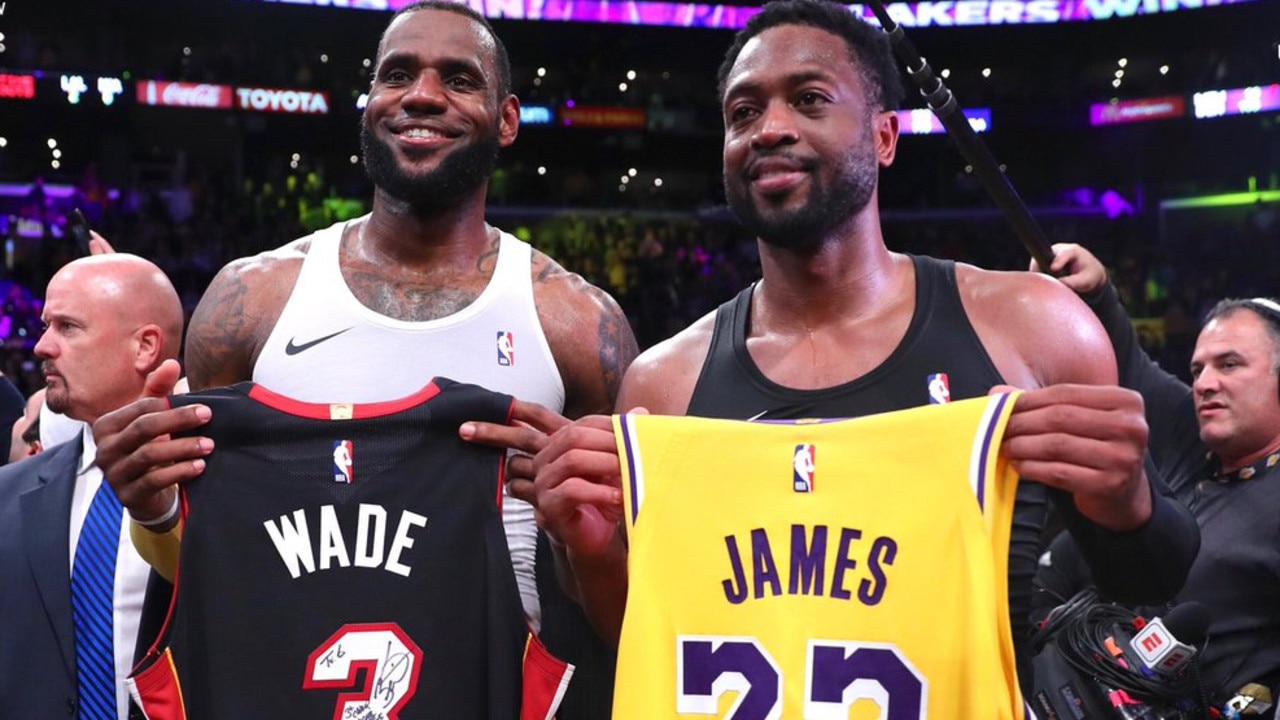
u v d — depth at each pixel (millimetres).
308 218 19672
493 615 2164
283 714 2158
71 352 2959
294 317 2701
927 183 23141
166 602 2350
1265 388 3248
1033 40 23000
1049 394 1911
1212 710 3004
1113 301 2996
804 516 2012
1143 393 3406
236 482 2219
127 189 19453
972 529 1914
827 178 2137
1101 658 2832
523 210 21953
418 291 2746
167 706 2127
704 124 22062
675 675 2000
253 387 2279
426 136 2658
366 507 2221
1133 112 20953
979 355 2148
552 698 2150
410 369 2668
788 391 2197
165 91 18672
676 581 2023
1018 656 2092
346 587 2199
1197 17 21172
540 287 2826
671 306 18875
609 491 2068
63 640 2801
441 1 2799
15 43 19078
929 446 1975
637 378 2408
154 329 3031
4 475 3064
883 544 1972
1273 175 21766
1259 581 3174
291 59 20578
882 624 1950
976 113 21922
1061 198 22984
